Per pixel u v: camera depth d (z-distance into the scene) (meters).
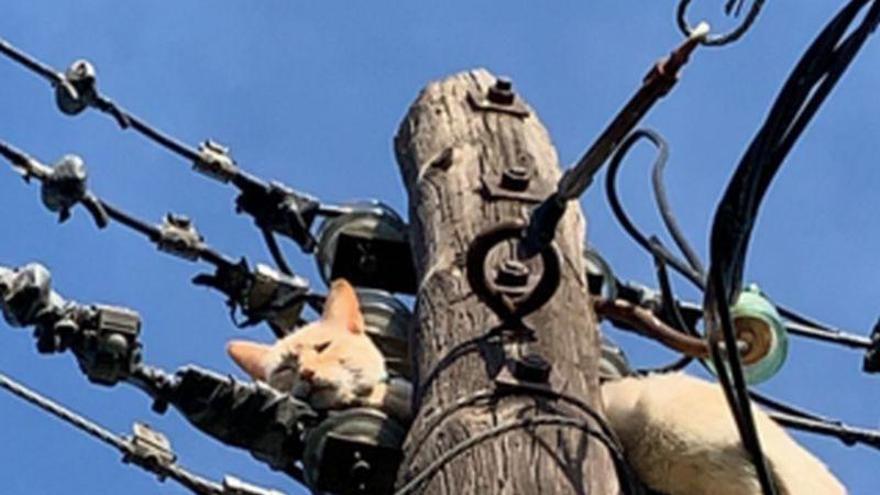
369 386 2.85
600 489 2.48
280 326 3.09
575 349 2.64
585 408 2.56
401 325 2.97
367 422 2.74
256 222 3.19
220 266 3.07
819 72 2.43
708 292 2.47
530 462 2.47
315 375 2.86
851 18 2.42
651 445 2.82
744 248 2.45
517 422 2.51
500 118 2.99
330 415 2.79
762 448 2.69
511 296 2.62
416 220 2.88
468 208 2.82
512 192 2.84
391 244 3.04
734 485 2.78
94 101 3.19
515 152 2.93
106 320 2.75
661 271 2.93
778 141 2.44
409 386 2.86
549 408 2.54
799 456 2.80
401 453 2.72
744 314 2.84
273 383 2.95
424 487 2.48
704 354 2.85
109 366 2.74
